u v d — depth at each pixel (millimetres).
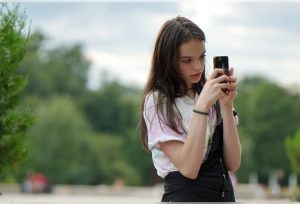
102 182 91188
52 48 120375
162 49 5078
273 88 106312
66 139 87000
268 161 103188
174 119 5055
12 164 6801
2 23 6535
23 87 6719
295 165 18047
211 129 5125
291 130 104312
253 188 51438
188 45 4992
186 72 5039
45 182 56219
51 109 88625
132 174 93375
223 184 5012
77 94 111688
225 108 5078
